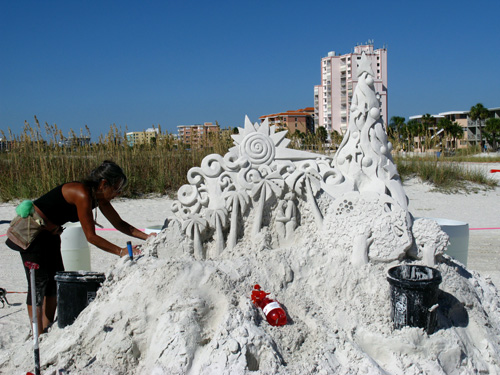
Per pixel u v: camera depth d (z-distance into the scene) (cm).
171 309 305
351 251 364
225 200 421
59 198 364
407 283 304
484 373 315
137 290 323
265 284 345
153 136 1587
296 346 303
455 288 354
